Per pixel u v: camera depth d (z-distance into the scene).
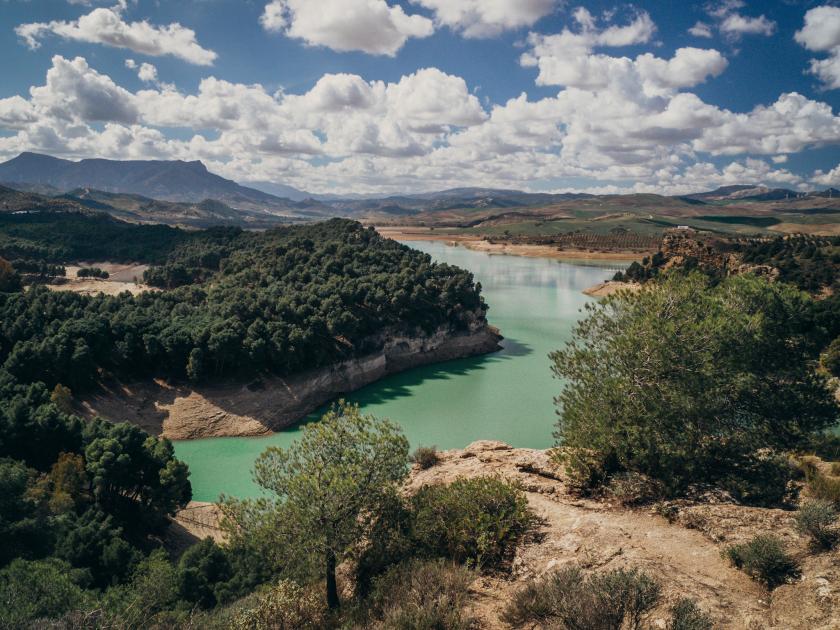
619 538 18.45
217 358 82.50
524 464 27.61
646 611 13.12
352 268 124.88
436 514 21.27
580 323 29.17
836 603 12.80
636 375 25.53
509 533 19.86
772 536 16.11
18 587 24.45
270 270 121.81
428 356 112.25
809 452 34.06
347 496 19.91
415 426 78.31
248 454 70.56
